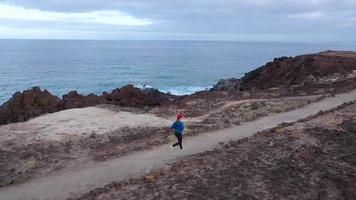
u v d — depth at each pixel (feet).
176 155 66.90
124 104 119.65
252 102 110.32
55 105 116.06
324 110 94.58
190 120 94.07
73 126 89.04
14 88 299.79
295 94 123.13
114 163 65.21
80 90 299.79
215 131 80.64
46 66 478.18
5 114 107.14
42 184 59.36
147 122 92.89
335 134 68.59
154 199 49.39
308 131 70.74
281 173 55.11
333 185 52.24
